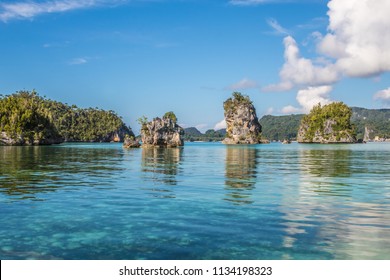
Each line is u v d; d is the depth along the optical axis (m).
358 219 14.31
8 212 15.53
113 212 15.55
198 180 26.52
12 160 49.28
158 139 125.31
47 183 24.59
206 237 12.02
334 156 66.12
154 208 16.36
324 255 10.55
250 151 96.75
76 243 11.46
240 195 19.77
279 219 14.29
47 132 183.88
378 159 54.91
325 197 19.09
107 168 36.88
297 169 35.94
